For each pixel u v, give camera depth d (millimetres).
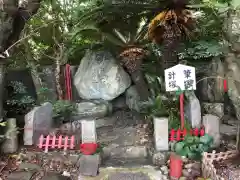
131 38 8930
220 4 7152
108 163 5547
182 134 5676
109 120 7711
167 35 7832
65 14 9125
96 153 5395
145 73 8289
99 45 9289
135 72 8344
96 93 8250
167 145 5559
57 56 8445
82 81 8305
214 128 5672
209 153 5074
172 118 6023
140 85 8258
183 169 5004
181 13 7734
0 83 5797
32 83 7992
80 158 5332
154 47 8555
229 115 7391
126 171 5160
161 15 7836
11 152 5668
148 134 6480
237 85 5402
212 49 7125
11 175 5055
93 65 8422
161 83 7633
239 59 5211
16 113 6766
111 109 8328
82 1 9133
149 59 8539
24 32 7887
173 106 6391
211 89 7652
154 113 6336
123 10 8391
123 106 8852
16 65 7969
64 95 8398
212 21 7859
